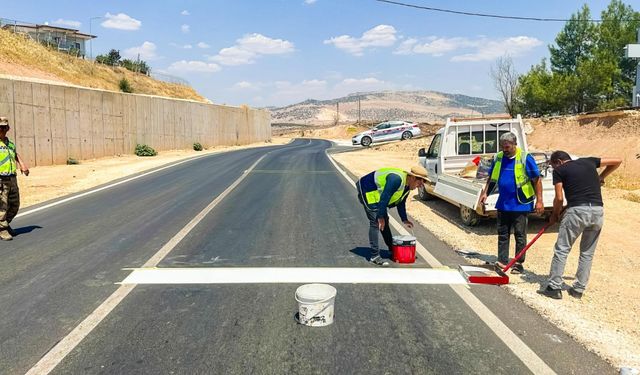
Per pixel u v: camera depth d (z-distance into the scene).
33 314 4.48
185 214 9.49
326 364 3.50
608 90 31.16
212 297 4.91
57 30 51.16
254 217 9.19
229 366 3.48
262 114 59.88
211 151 35.22
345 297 4.91
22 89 18.98
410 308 4.61
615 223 9.06
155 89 53.84
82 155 23.06
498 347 3.78
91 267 5.96
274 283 5.34
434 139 11.60
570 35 37.66
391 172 5.77
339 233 7.84
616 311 4.65
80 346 3.82
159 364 3.52
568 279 5.71
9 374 3.40
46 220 8.98
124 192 12.69
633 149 19.78
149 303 4.74
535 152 10.06
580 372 3.41
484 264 5.88
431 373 3.38
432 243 7.29
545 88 33.41
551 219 5.34
